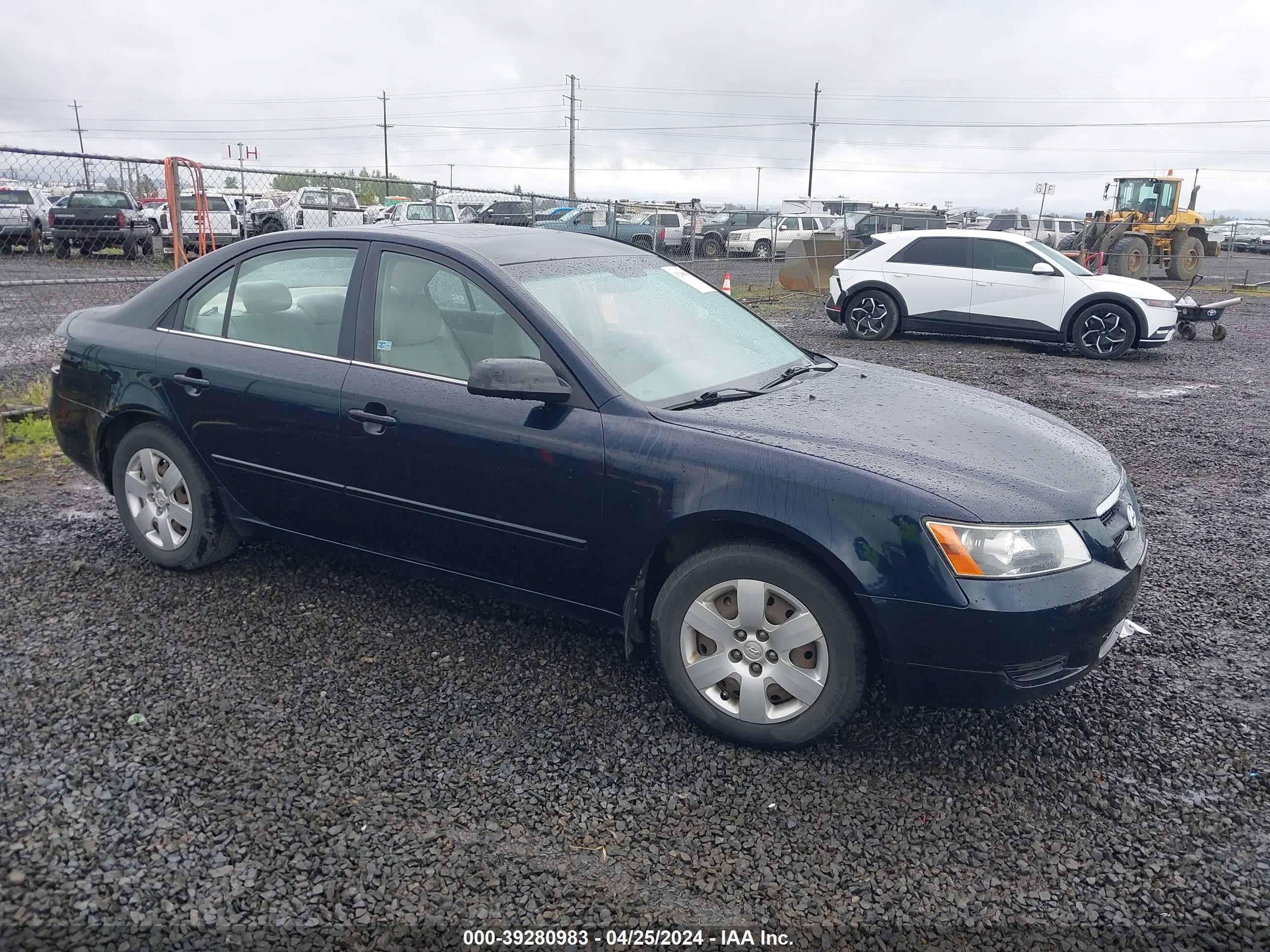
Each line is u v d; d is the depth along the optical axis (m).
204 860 2.50
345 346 3.72
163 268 14.87
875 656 2.99
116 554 4.53
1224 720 3.34
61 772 2.82
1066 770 3.03
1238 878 2.56
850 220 34.97
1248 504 5.87
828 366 4.20
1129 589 3.02
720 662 3.09
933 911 2.43
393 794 2.80
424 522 3.57
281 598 4.09
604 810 2.78
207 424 3.96
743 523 2.97
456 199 26.70
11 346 10.67
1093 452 3.52
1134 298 11.80
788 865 2.58
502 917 2.36
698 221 31.11
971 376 10.52
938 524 2.79
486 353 3.45
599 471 3.16
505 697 3.37
